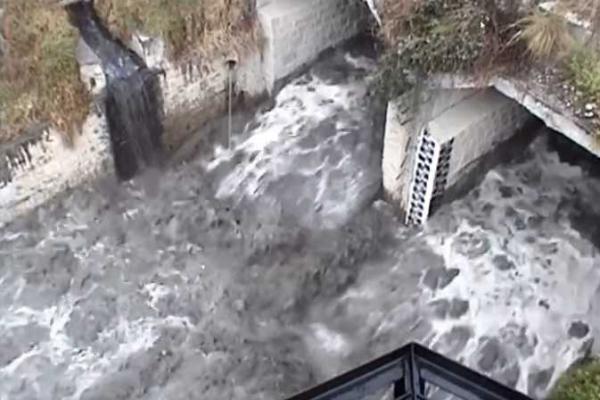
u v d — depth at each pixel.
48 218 11.65
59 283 10.98
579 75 9.19
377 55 12.59
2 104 10.80
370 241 11.34
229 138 12.70
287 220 11.71
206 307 10.77
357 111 12.39
